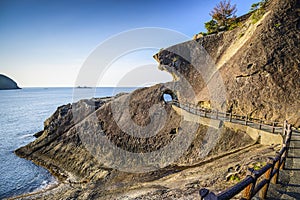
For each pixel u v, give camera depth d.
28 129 41.31
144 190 10.02
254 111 17.38
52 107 80.88
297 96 15.73
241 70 20.55
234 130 15.17
